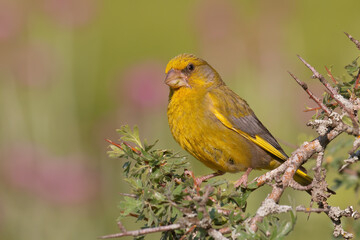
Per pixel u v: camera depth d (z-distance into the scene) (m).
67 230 11.48
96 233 11.52
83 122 13.98
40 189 11.47
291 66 13.10
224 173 9.14
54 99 12.63
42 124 12.31
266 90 12.76
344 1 16.03
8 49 12.73
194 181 5.60
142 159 6.02
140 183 5.54
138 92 12.42
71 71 13.04
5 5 13.28
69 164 11.80
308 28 15.85
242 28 13.55
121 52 17.05
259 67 13.16
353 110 5.74
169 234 5.65
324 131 5.48
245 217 5.29
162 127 12.34
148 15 17.66
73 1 13.62
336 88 6.12
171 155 6.05
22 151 11.73
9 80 12.37
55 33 13.32
